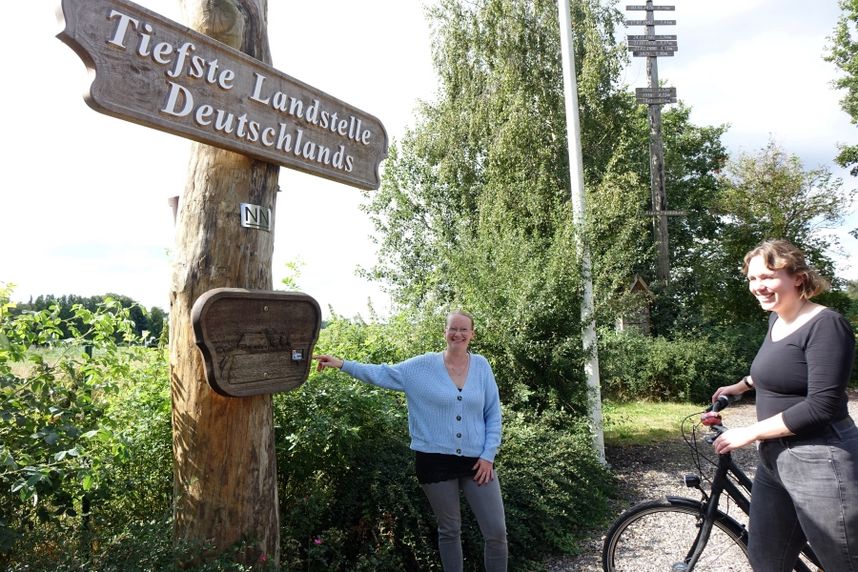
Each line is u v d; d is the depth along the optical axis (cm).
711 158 2770
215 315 252
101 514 316
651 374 1252
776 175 1842
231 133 265
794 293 242
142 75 229
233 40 275
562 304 641
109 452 315
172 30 240
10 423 281
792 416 228
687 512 315
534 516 429
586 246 659
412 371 317
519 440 498
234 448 272
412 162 1523
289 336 288
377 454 396
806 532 234
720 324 1650
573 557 420
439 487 309
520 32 1441
